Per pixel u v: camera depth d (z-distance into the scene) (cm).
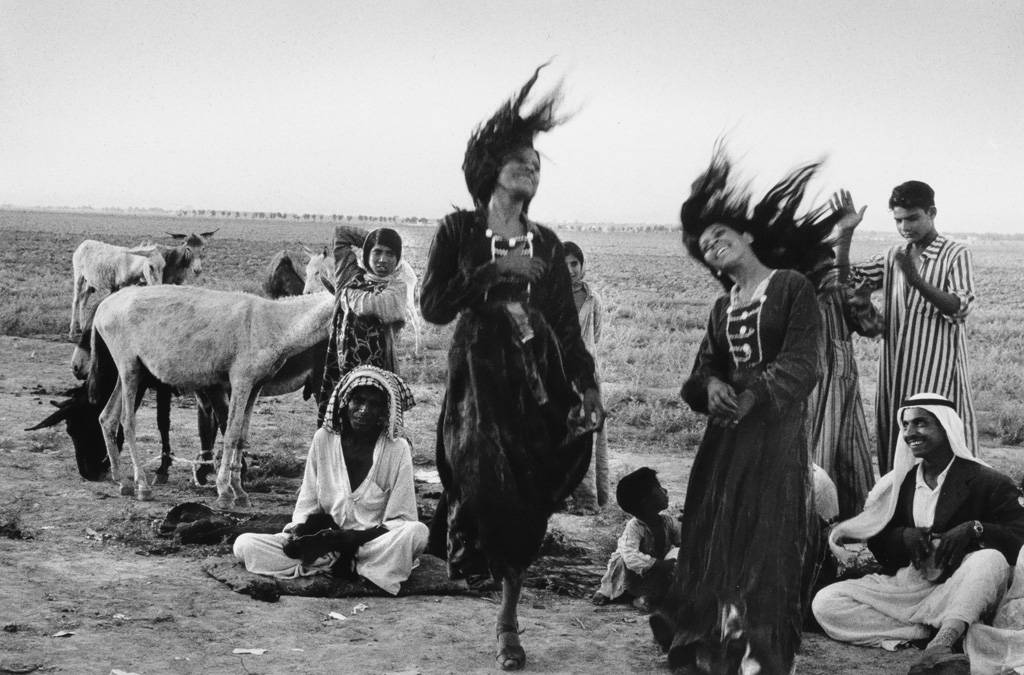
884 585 572
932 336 709
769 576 457
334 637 543
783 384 458
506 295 509
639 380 1927
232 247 5925
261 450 1134
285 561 647
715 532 472
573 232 8875
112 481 938
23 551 688
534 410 508
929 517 567
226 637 532
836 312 675
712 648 466
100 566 656
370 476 674
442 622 577
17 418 1247
